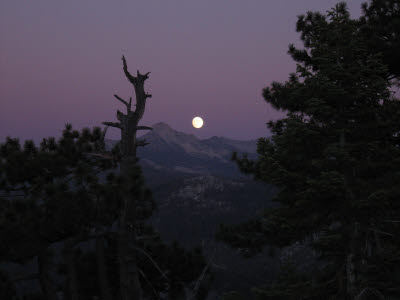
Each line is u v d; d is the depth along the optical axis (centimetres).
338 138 1148
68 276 1254
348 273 1015
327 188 990
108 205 1180
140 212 1362
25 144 1306
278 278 1170
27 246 1110
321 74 1098
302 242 1171
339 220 1095
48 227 1111
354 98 1073
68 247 1234
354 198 1038
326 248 1062
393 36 1316
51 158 1242
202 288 1389
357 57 1122
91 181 1153
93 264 1392
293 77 1326
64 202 1112
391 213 1065
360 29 1339
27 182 1230
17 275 1220
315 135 1107
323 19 1186
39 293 1259
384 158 1107
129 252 1316
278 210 1164
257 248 1248
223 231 1283
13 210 1109
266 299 1060
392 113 1080
